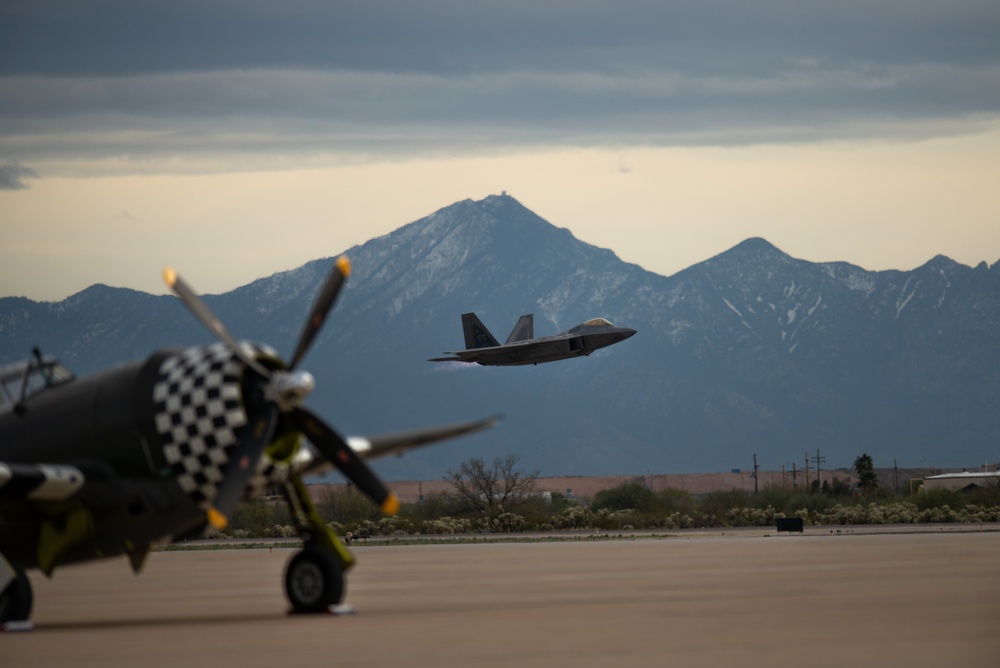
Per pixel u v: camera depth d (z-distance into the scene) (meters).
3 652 60.03
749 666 50.34
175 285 76.62
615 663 51.62
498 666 51.09
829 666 50.25
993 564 125.62
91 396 79.31
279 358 78.81
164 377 77.94
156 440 77.19
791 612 72.50
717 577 109.50
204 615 80.75
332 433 79.06
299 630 66.81
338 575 78.12
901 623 65.75
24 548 81.75
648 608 77.25
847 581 100.75
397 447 89.94
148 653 57.62
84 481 76.81
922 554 149.75
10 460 80.69
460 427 89.31
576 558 158.00
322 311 78.50
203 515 78.44
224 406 76.12
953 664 50.75
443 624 68.50
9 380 82.88
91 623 77.25
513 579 113.94
